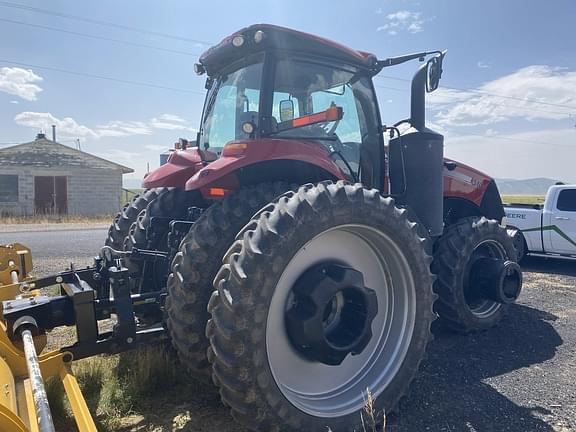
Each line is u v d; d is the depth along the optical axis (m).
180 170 3.86
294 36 3.41
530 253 9.34
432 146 4.10
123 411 2.88
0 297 2.99
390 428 2.79
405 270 2.98
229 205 2.95
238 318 2.34
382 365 2.99
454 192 5.12
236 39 3.37
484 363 3.79
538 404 3.09
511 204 9.88
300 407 2.58
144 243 3.94
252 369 2.36
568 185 8.86
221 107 4.07
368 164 4.00
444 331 4.66
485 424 2.83
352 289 2.77
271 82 3.42
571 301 5.92
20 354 2.44
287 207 2.57
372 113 4.03
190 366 2.87
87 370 3.25
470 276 4.71
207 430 2.70
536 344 4.27
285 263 2.48
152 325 3.36
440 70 4.02
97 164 21.62
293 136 3.53
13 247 3.96
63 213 20.84
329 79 3.72
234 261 2.44
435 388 3.32
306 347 2.68
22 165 20.00
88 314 2.64
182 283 2.80
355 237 2.97
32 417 1.93
